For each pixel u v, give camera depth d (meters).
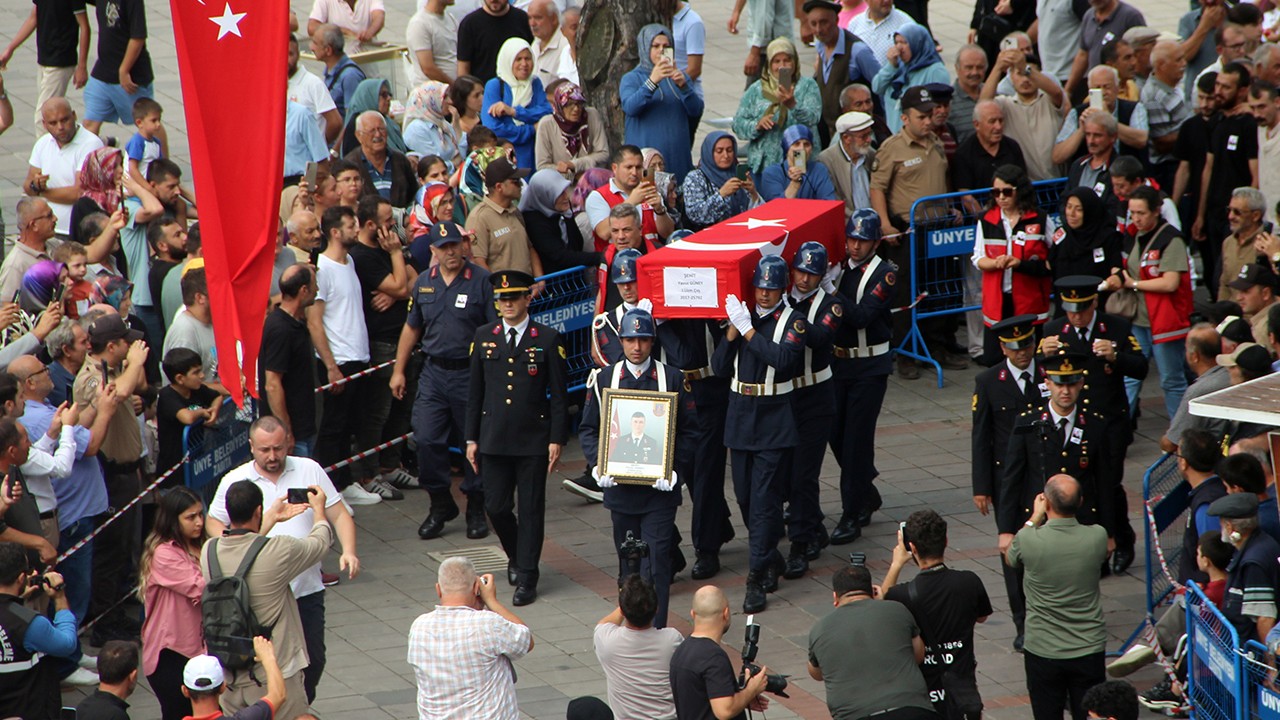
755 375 38.66
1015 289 47.09
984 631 38.34
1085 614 31.98
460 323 42.25
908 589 30.41
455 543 43.56
